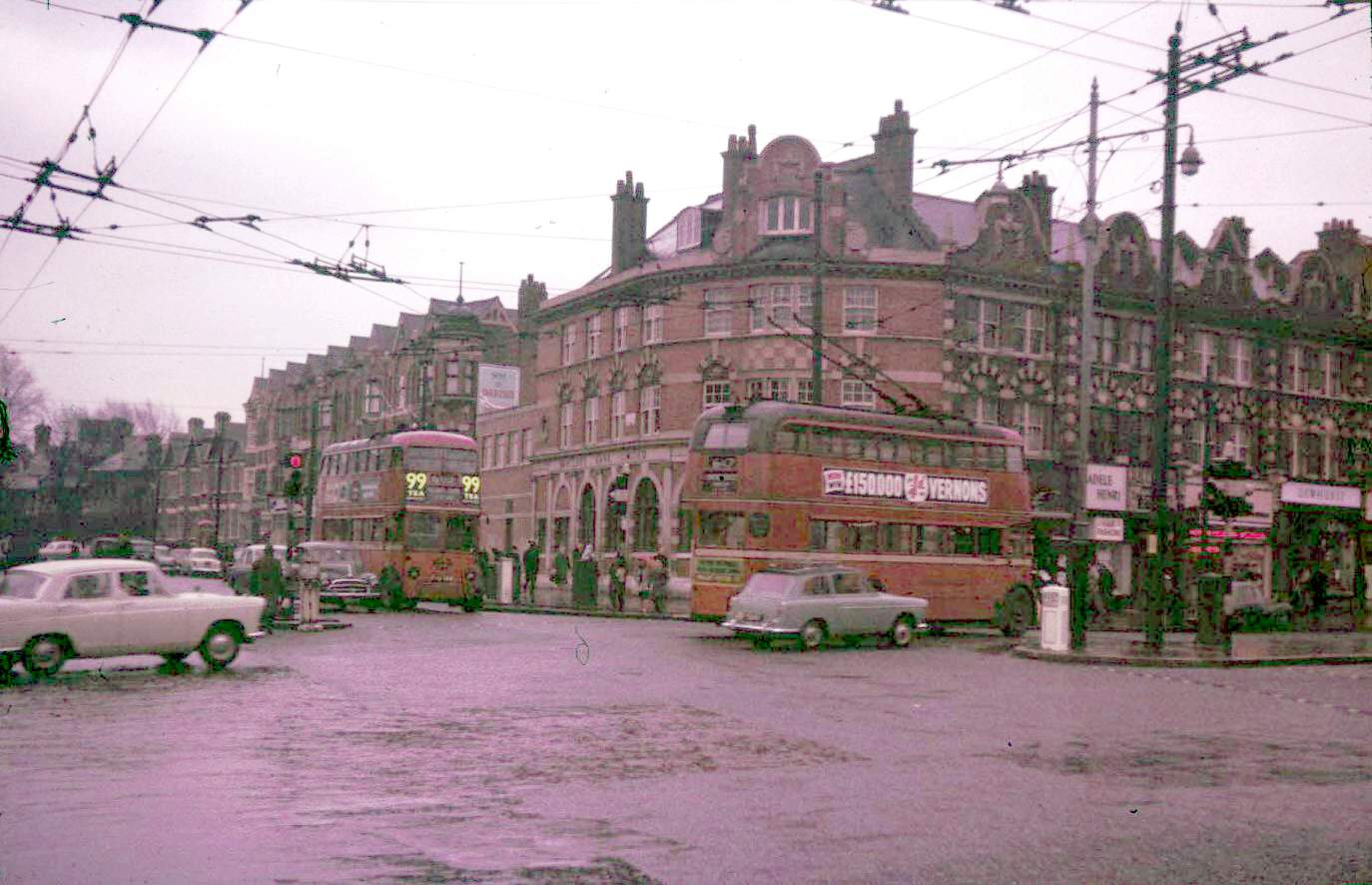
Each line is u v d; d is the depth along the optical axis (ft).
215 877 23.67
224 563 222.89
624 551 163.02
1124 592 160.35
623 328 167.84
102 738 40.52
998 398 152.66
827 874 24.72
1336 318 187.73
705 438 89.86
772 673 64.28
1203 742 43.91
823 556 88.99
